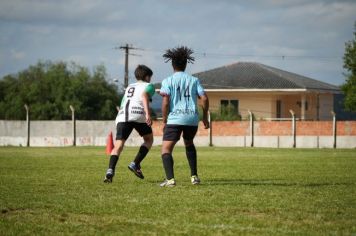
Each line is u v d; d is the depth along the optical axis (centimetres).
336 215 1622
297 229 1433
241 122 9088
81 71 13600
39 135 9488
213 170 3419
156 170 3394
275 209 1717
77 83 13150
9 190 2220
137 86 2595
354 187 2325
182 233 1391
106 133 9319
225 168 3600
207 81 13225
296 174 3114
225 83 13038
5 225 1493
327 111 14212
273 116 12781
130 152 6234
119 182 2581
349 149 7569
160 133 9106
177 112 2344
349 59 9500
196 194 2058
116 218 1587
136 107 2572
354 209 1722
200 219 1562
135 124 2580
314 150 7094
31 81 14062
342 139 8669
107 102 13400
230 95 12962
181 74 2369
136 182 2577
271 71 13512
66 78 13350
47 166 3750
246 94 12875
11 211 1705
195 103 2378
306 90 12506
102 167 3656
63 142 9381
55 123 9412
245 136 9075
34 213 1672
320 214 1636
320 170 3419
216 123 9162
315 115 13450
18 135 9550
